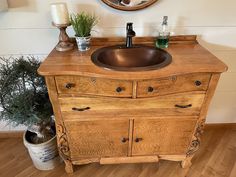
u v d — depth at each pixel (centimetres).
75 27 122
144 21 139
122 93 109
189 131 130
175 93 112
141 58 134
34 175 147
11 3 128
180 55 121
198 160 159
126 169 153
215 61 112
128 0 130
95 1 131
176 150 140
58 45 126
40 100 128
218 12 138
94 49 130
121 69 104
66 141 129
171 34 143
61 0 130
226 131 189
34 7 130
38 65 127
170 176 148
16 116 117
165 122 124
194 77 108
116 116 119
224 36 146
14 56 146
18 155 164
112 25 139
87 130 125
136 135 129
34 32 139
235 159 160
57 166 154
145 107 116
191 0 133
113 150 136
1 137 180
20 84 123
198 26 142
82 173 149
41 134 140
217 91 172
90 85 107
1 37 138
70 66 106
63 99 111
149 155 141
